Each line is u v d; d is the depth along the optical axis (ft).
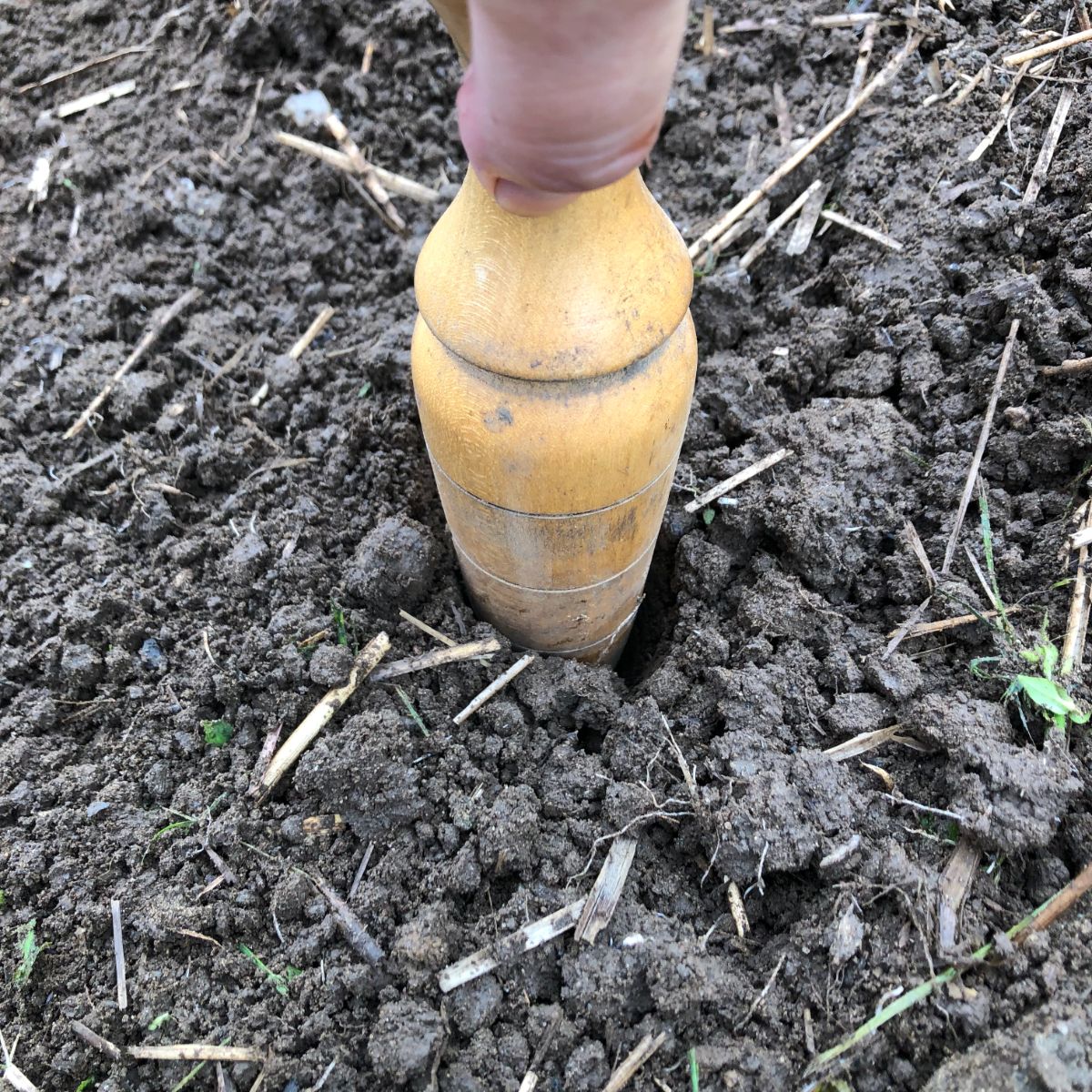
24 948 0.62
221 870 0.64
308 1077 0.58
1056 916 0.56
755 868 0.60
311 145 1.00
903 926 0.57
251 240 0.97
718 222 0.91
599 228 0.44
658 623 0.81
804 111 0.96
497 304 0.46
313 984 0.60
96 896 0.64
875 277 0.83
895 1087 0.54
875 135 0.90
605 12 0.29
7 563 0.78
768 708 0.67
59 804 0.68
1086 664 0.64
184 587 0.76
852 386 0.80
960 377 0.77
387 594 0.72
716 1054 0.56
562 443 0.49
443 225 0.48
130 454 0.84
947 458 0.74
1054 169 0.81
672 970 0.58
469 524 0.59
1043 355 0.74
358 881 0.64
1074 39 0.85
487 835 0.63
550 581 0.62
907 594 0.70
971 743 0.61
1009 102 0.87
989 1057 0.52
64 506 0.83
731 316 0.85
